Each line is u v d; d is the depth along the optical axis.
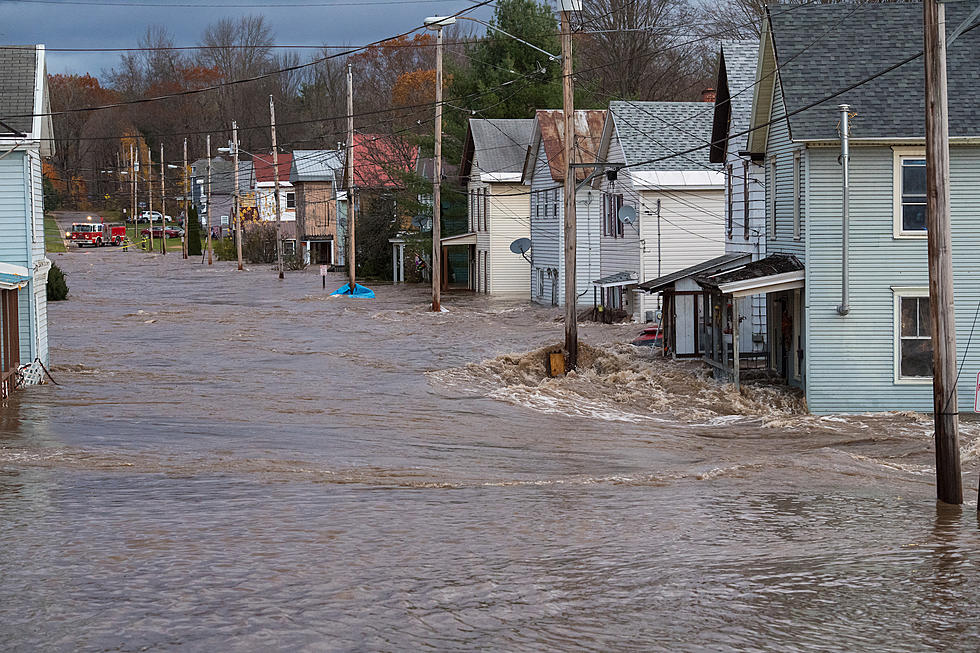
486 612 12.13
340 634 11.39
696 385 36.38
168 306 71.88
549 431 28.44
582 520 17.14
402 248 96.50
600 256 63.34
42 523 16.45
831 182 32.72
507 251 78.81
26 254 36.06
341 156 126.88
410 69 150.62
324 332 55.53
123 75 196.12
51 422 27.89
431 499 18.86
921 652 10.79
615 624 11.69
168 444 24.72
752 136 37.62
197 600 12.57
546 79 94.44
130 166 187.88
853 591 12.96
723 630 11.47
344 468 22.20
